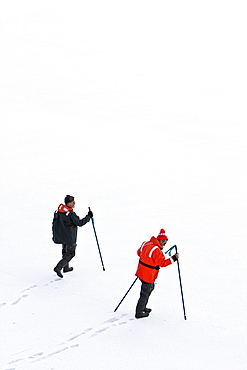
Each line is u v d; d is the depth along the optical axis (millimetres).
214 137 20062
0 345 6355
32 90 31109
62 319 7086
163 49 49000
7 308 7375
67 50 49312
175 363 6055
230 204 12797
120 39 56406
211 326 7012
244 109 25219
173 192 13836
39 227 11148
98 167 16406
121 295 7938
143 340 6586
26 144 19234
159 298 7922
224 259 9523
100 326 6922
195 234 10852
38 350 6270
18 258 9328
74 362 6020
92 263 9258
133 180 15008
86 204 12914
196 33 58500
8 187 14297
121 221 11680
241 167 16031
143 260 7031
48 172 15820
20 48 50000
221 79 33969
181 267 9172
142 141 19766
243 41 51812
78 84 33562
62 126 22312
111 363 6020
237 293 8102
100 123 23000
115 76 36500
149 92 30594
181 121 23109
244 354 6289
